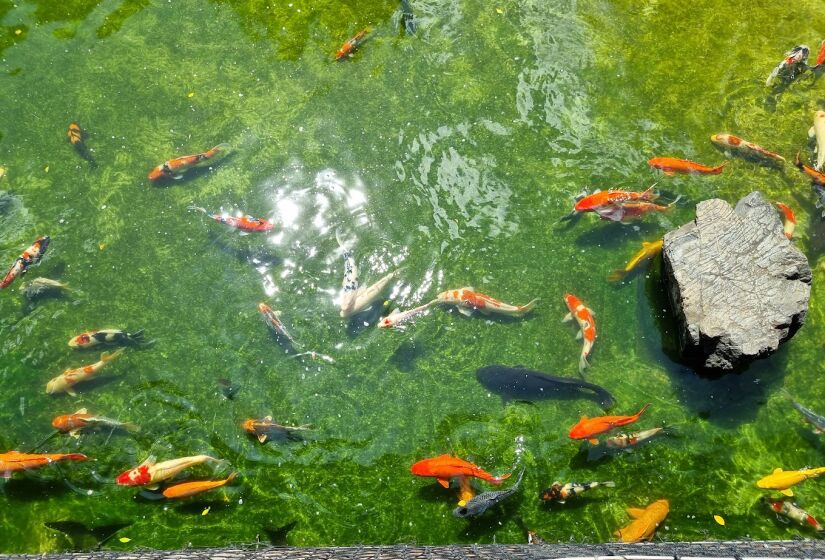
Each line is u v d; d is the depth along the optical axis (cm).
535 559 406
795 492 520
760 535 502
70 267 631
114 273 629
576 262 626
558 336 590
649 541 494
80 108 727
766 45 761
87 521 514
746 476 527
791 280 553
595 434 514
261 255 638
